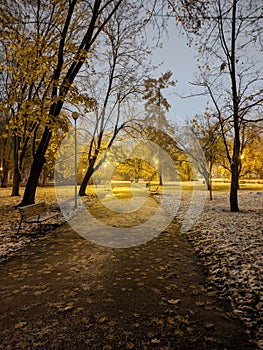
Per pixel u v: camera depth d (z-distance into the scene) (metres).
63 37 9.80
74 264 5.18
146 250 6.24
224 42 11.19
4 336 2.81
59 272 4.74
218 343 2.68
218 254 5.64
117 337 2.78
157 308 3.40
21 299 3.66
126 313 3.27
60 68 9.98
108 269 4.91
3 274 4.64
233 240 6.55
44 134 11.77
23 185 40.53
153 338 2.76
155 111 22.38
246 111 8.21
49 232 8.18
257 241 6.28
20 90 10.03
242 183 45.12
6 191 26.31
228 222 9.12
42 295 3.79
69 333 2.85
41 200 17.80
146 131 22.25
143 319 3.13
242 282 4.07
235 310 3.29
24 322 3.07
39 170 12.19
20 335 2.82
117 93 19.94
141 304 3.51
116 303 3.53
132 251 6.15
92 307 3.42
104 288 4.03
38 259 5.51
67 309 3.37
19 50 9.01
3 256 5.66
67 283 4.23
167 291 3.92
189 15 6.95
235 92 11.37
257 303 3.43
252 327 2.95
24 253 5.95
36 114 8.79
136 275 4.59
